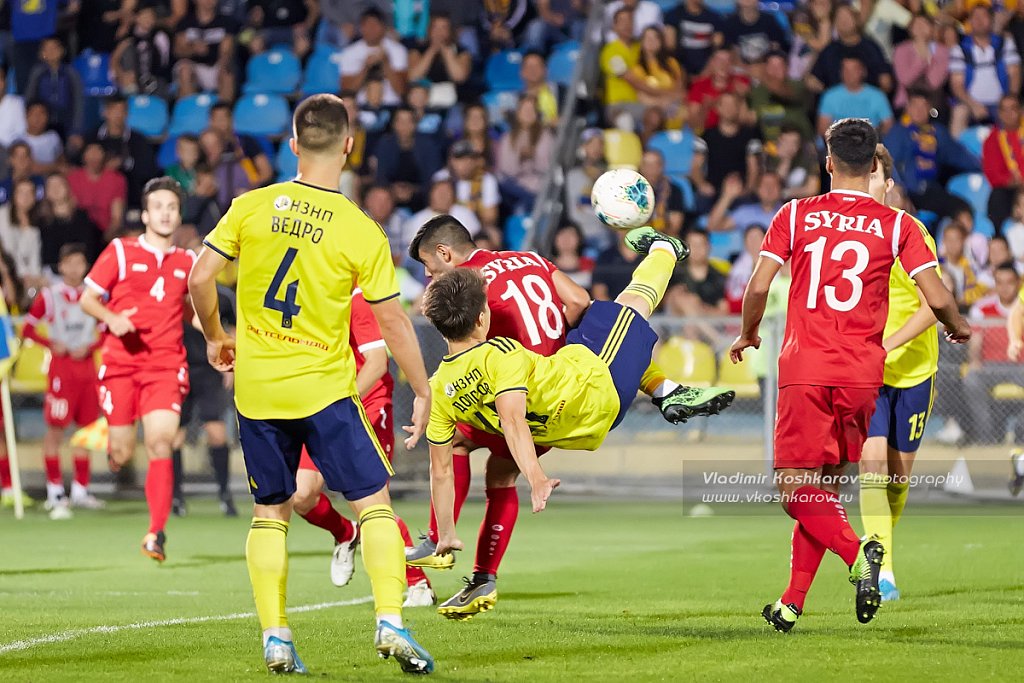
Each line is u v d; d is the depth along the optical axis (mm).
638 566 30125
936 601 23297
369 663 16969
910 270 19078
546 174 58031
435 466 18281
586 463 47219
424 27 67750
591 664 16719
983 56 61500
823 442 19172
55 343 44656
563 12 67125
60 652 17781
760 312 19875
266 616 16078
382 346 23359
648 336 20781
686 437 46438
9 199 63375
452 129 63062
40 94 66500
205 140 61875
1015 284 51250
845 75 59938
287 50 67688
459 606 20156
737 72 61250
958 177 58844
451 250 21219
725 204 57875
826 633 19422
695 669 16250
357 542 25812
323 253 15875
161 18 68750
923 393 24375
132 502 48750
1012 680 15422
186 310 31438
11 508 46750
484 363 17703
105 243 61188
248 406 16094
